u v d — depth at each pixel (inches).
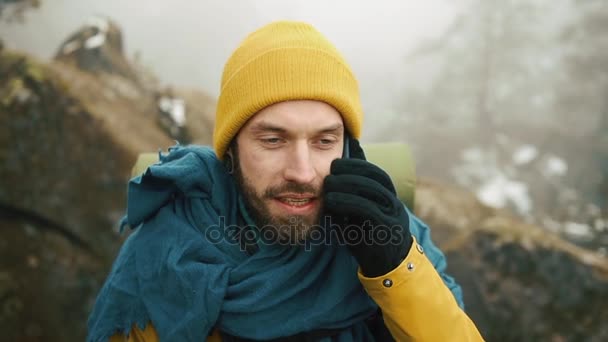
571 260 102.1
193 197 36.4
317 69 31.4
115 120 125.6
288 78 31.1
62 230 111.9
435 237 120.1
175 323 34.0
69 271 110.3
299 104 31.1
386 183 32.5
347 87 32.7
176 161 37.0
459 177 564.1
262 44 32.4
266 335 33.3
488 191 518.9
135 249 36.9
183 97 164.4
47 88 115.1
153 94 158.9
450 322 32.3
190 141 147.6
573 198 481.1
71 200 112.1
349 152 35.6
